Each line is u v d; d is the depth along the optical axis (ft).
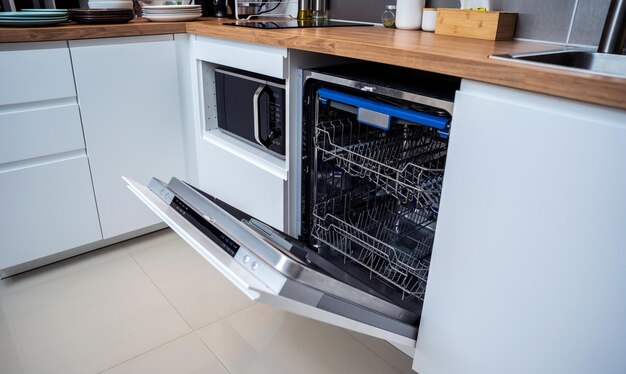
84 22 5.08
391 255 4.33
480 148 2.78
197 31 5.37
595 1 3.83
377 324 3.39
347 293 3.18
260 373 4.12
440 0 4.97
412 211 4.84
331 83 3.93
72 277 5.39
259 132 5.03
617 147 2.19
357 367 4.22
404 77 3.86
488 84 2.67
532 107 2.49
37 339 4.42
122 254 5.90
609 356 2.51
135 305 4.94
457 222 3.05
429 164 3.97
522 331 2.87
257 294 2.58
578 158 2.34
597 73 2.35
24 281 5.28
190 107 6.07
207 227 3.32
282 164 4.86
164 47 5.53
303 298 2.87
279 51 4.26
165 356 4.27
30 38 4.46
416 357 3.72
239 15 6.47
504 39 4.26
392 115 3.36
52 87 4.77
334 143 4.36
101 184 5.50
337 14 6.21
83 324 4.63
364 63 4.63
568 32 4.05
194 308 4.93
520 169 2.60
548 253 2.60
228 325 4.70
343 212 4.83
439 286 3.31
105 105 5.24
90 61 4.98
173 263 5.74
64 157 5.14
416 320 3.64
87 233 5.58
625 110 2.15
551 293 2.66
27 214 5.01
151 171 5.95
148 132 5.74
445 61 2.85
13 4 5.39
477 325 3.12
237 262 2.96
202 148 6.09
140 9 6.75
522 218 2.67
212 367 4.17
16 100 4.57
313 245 4.81
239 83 5.21
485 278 2.98
